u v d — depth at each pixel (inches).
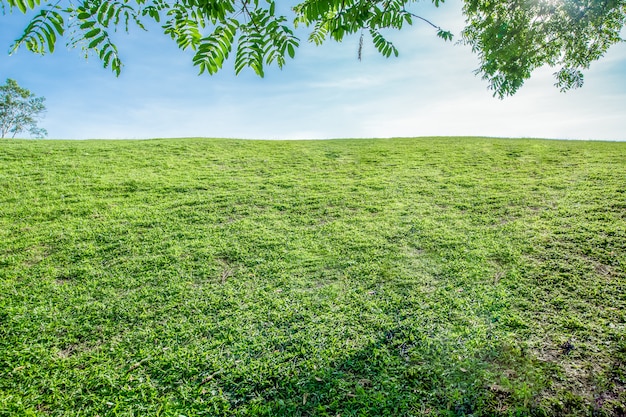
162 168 451.5
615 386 125.3
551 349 144.9
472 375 131.8
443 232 263.4
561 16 119.4
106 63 70.1
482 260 219.9
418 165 454.0
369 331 163.0
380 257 233.9
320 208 326.0
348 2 74.9
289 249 250.2
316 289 201.5
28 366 148.1
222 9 64.1
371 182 393.4
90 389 137.7
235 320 175.8
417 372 136.5
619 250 215.0
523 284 191.3
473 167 429.7
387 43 82.2
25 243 260.1
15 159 459.5
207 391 133.9
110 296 199.2
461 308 175.2
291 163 487.8
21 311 184.1
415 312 174.7
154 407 128.1
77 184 382.0
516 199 315.3
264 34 67.9
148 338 165.3
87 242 263.7
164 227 288.8
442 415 117.6
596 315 163.3
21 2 58.6
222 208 328.5
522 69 124.7
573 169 387.9
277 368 142.9
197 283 211.5
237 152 543.5
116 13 66.9
